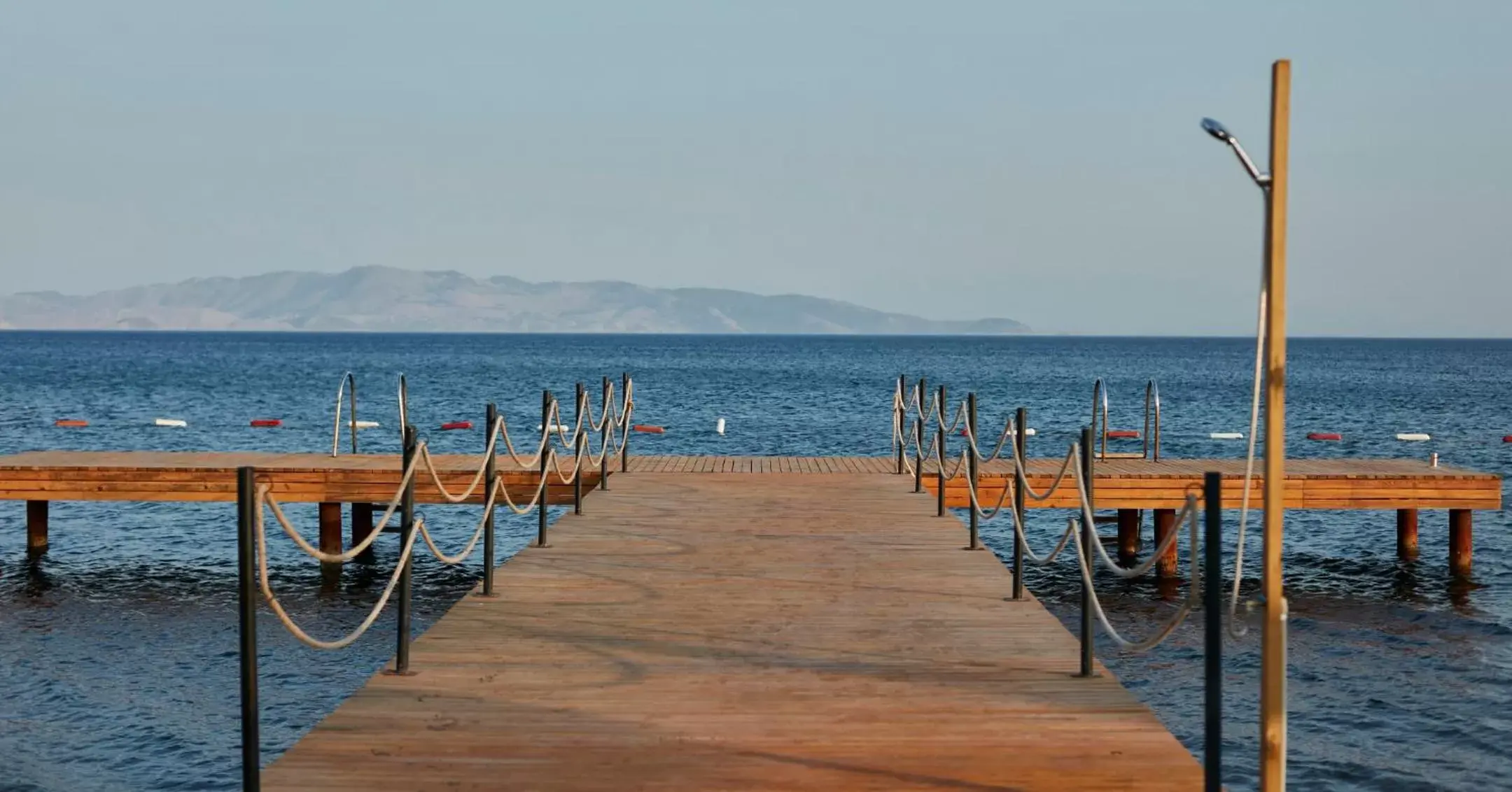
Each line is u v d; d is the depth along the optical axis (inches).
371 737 256.1
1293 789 372.5
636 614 371.2
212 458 753.0
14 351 5762.8
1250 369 4330.7
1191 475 673.0
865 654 325.4
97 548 770.2
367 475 681.0
